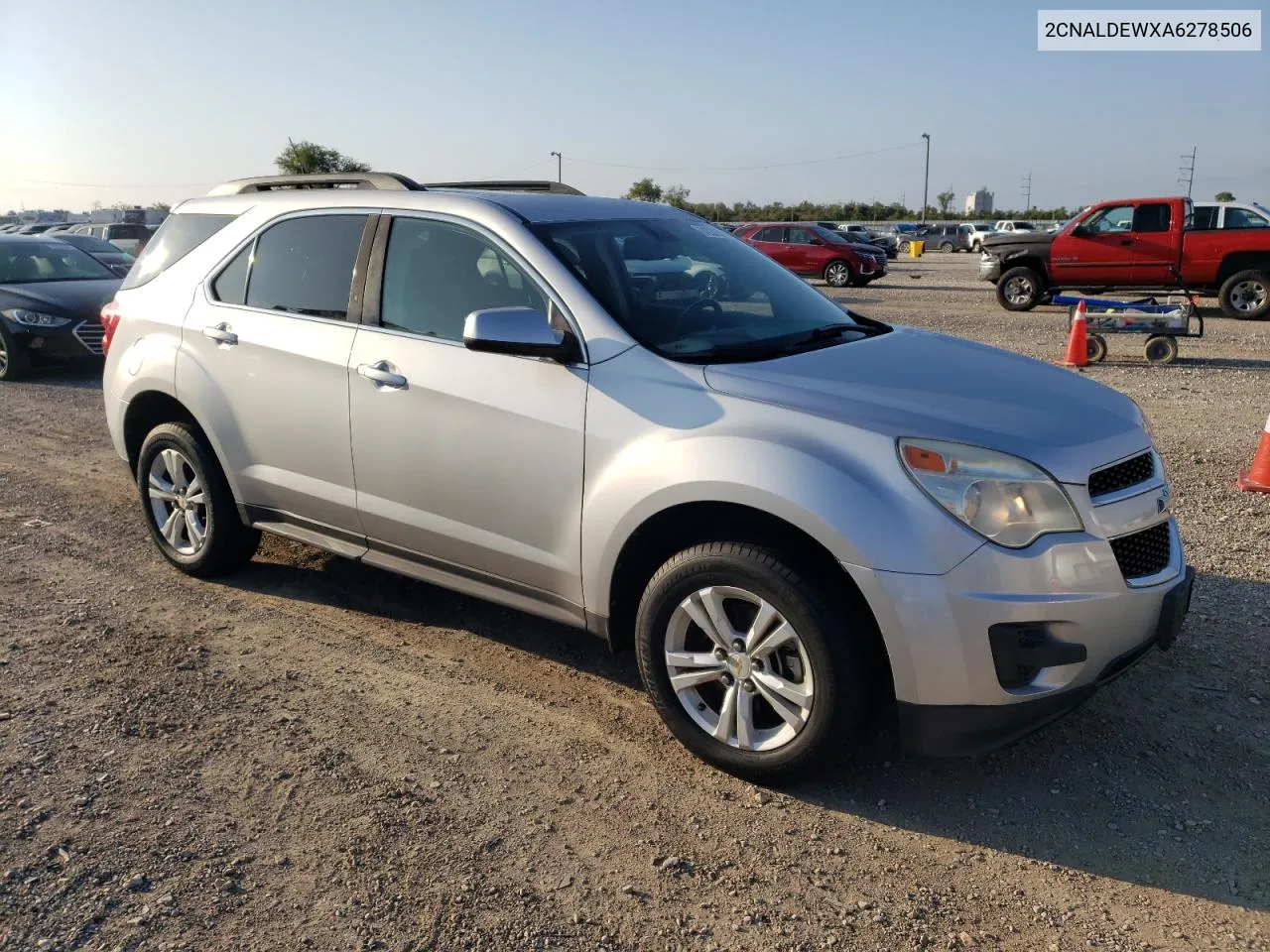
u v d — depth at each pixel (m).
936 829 3.09
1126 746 3.51
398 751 3.51
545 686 4.00
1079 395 3.44
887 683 3.20
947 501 2.88
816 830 3.08
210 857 2.91
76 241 18.78
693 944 2.60
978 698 2.92
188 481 5.06
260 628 4.55
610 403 3.39
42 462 7.57
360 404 4.07
